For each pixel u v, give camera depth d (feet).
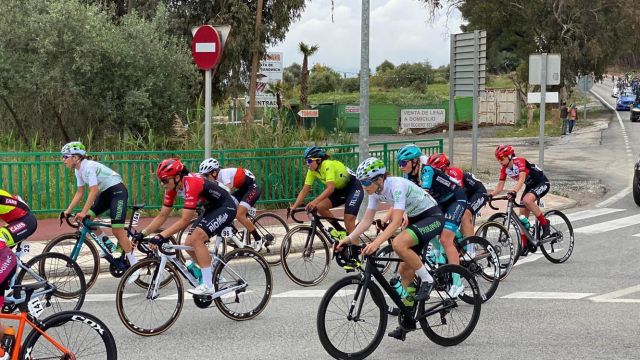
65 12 51.49
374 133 133.18
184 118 56.54
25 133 55.47
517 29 148.97
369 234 36.99
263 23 80.23
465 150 94.58
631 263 31.55
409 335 21.27
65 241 26.73
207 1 78.18
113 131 55.06
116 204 26.81
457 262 24.04
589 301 24.94
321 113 120.67
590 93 270.26
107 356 16.61
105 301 25.72
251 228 31.35
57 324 16.07
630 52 153.99
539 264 31.65
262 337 21.13
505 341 20.43
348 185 29.17
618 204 51.13
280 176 45.44
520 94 152.97
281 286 28.19
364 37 38.73
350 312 18.69
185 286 27.81
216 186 23.02
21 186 41.01
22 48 52.03
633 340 20.36
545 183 30.91
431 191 24.38
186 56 58.03
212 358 19.16
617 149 90.43
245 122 51.06
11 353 15.53
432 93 197.36
